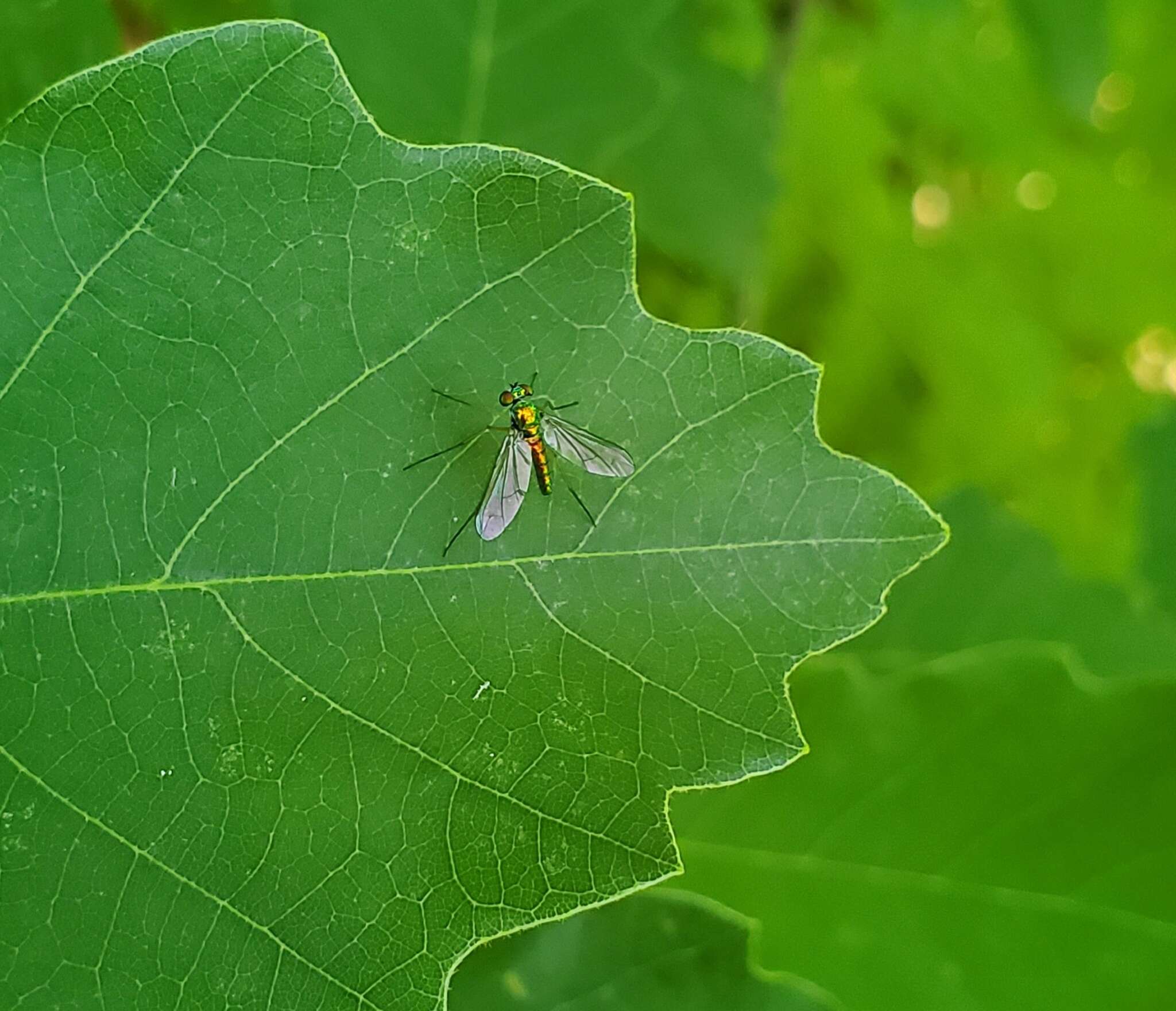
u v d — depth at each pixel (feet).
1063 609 0.42
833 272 0.53
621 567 0.27
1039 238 0.56
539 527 0.26
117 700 0.25
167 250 0.25
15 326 0.25
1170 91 0.57
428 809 0.26
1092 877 0.35
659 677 0.26
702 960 0.33
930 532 0.27
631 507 0.27
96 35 0.33
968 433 0.55
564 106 0.38
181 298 0.26
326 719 0.26
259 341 0.26
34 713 0.25
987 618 0.42
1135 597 0.43
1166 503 0.53
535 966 0.32
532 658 0.26
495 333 0.26
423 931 0.26
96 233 0.25
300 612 0.26
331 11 0.36
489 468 0.26
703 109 0.39
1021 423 0.55
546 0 0.38
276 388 0.26
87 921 0.25
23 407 0.25
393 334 0.26
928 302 0.54
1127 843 0.35
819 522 0.27
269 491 0.26
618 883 0.26
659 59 0.39
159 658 0.26
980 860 0.36
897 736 0.36
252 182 0.25
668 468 0.27
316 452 0.26
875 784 0.36
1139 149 0.57
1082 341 0.57
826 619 0.27
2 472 0.25
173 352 0.26
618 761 0.26
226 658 0.26
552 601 0.26
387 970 0.25
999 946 0.35
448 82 0.37
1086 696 0.36
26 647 0.25
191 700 0.26
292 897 0.25
